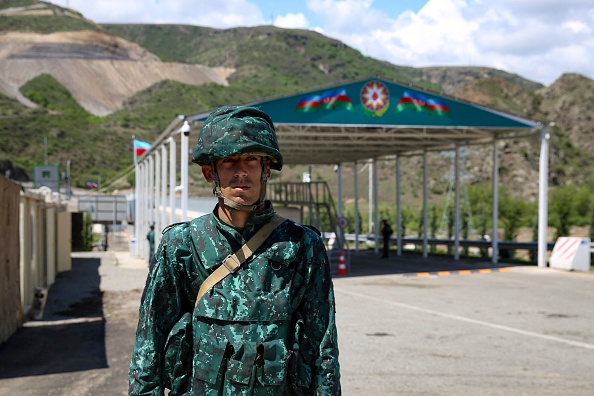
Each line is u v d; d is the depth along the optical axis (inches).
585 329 404.8
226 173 95.1
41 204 562.3
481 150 4163.4
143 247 1087.6
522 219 2053.4
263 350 90.6
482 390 265.6
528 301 535.2
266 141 95.6
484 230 1774.1
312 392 95.5
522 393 261.7
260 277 93.8
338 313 473.7
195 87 7647.6
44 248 647.8
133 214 2132.1
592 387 271.0
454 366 307.3
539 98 6166.3
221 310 92.2
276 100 757.9
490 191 2196.1
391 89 798.5
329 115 775.1
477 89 6141.7
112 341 369.7
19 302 414.6
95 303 541.3
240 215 95.4
